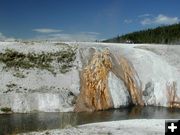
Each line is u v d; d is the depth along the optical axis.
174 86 49.59
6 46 51.88
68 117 37.00
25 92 42.53
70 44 55.97
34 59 49.84
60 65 49.50
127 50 57.50
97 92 45.06
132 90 49.69
